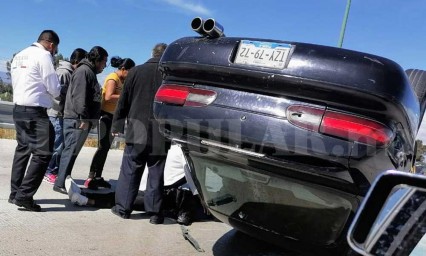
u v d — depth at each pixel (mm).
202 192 3654
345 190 2625
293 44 2766
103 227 4336
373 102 2523
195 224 4855
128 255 3666
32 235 3867
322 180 2643
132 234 4230
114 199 5160
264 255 4023
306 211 2977
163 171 4691
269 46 2822
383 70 2559
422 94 3600
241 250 4105
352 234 1383
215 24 3051
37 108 4430
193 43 3135
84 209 4906
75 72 5492
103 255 3605
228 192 3383
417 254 1481
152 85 4535
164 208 4906
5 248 3508
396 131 2662
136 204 5105
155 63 4586
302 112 2631
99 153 6012
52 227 4141
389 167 2678
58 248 3639
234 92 2875
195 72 3025
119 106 4699
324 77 2580
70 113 5441
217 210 3588
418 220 1451
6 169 6746
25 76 4410
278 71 2688
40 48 4523
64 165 5473
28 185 4473
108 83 5996
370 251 1393
